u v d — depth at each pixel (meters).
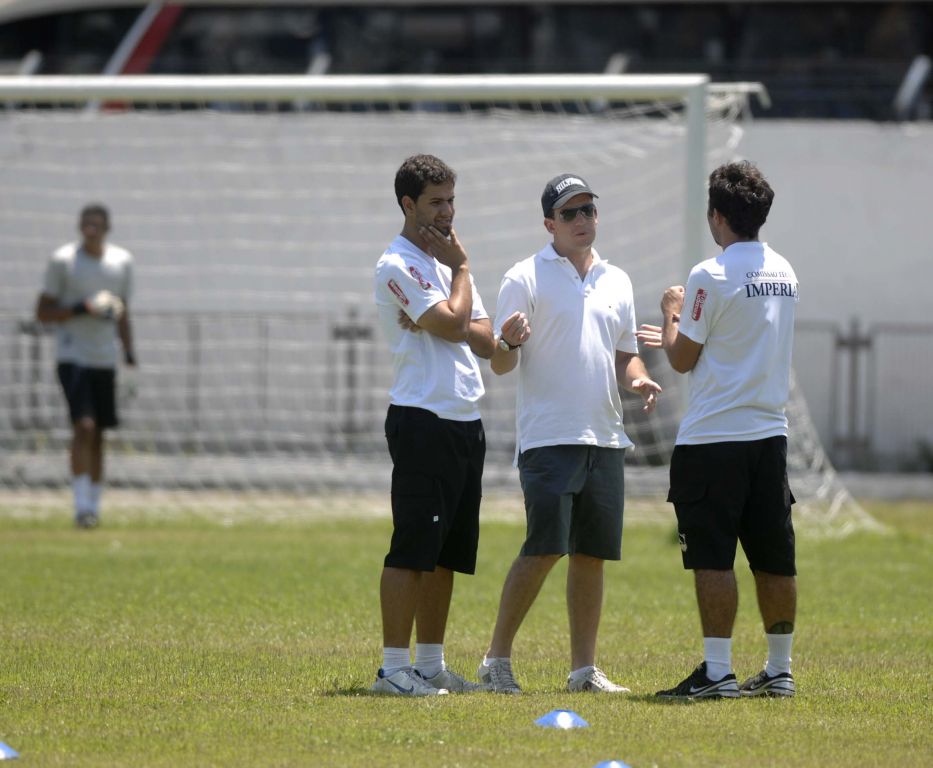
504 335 18.72
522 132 60.53
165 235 65.31
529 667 21.08
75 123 65.31
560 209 19.39
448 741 15.41
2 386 60.81
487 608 27.17
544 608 27.45
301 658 21.20
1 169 64.44
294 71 72.25
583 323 19.27
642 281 59.59
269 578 30.91
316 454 61.22
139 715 16.80
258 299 64.88
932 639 23.81
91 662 20.56
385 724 16.30
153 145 65.25
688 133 38.16
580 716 16.80
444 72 72.50
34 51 74.25
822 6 71.44
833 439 65.69
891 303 66.88
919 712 17.33
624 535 40.72
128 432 60.22
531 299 19.27
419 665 19.48
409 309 18.64
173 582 29.97
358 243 64.50
